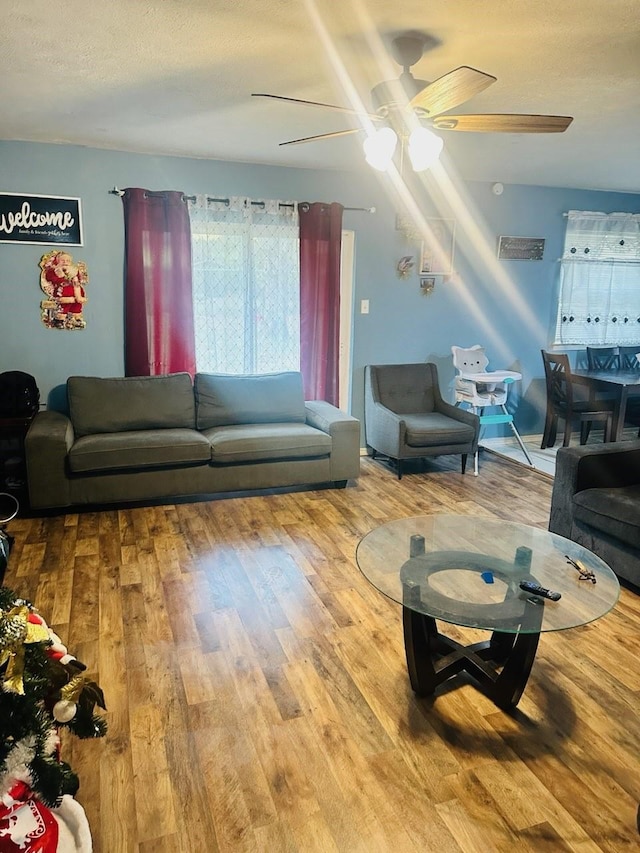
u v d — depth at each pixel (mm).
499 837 1534
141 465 3711
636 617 2600
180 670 2199
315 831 1550
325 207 4559
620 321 5734
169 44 2281
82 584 2832
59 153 3932
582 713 1999
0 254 3961
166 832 1543
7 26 2131
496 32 2143
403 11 1986
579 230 5402
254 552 3215
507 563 2189
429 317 5156
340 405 5145
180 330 4367
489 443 5598
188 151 4043
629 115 3113
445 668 2088
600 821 1586
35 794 1341
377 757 1799
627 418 5203
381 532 2496
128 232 4137
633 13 1980
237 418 4320
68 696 1355
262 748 1828
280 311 4645
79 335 4223
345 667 2234
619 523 2779
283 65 2480
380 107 2311
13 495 3795
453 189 4961
